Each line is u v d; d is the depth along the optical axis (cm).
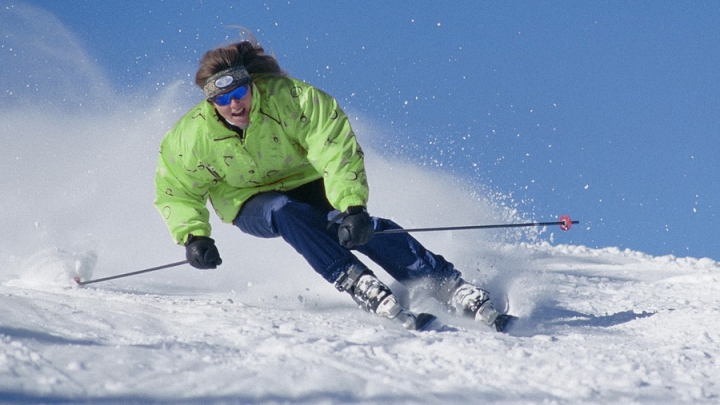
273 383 793
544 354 1009
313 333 1077
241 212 1377
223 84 1216
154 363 827
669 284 2086
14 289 1299
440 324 1230
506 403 816
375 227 1339
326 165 1259
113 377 774
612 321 1395
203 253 1327
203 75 1246
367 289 1271
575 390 863
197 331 1059
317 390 785
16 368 756
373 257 1345
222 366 839
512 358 991
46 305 1095
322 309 1378
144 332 1024
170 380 781
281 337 1012
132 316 1111
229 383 784
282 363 867
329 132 1262
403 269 1329
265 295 1516
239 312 1223
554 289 1712
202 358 866
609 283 2081
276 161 1320
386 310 1245
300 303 1436
